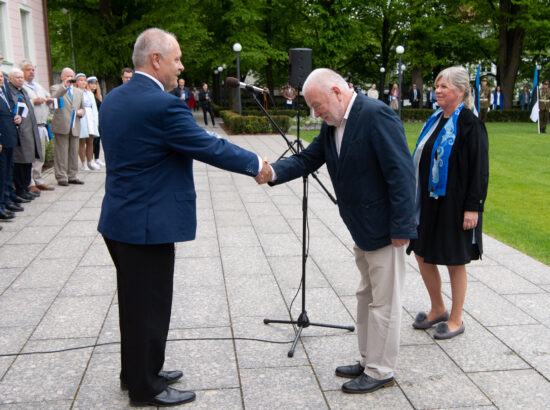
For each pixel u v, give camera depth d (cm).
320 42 2586
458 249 322
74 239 552
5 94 656
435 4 2794
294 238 561
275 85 3528
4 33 1222
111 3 2016
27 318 366
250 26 2395
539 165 1085
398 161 253
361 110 259
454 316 341
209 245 535
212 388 282
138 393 261
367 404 268
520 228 617
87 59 1950
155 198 250
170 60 253
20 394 275
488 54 2908
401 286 277
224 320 364
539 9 2353
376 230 266
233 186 847
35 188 771
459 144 313
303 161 309
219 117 2620
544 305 390
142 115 243
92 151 987
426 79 3375
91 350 322
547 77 2678
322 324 343
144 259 254
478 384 286
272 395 276
